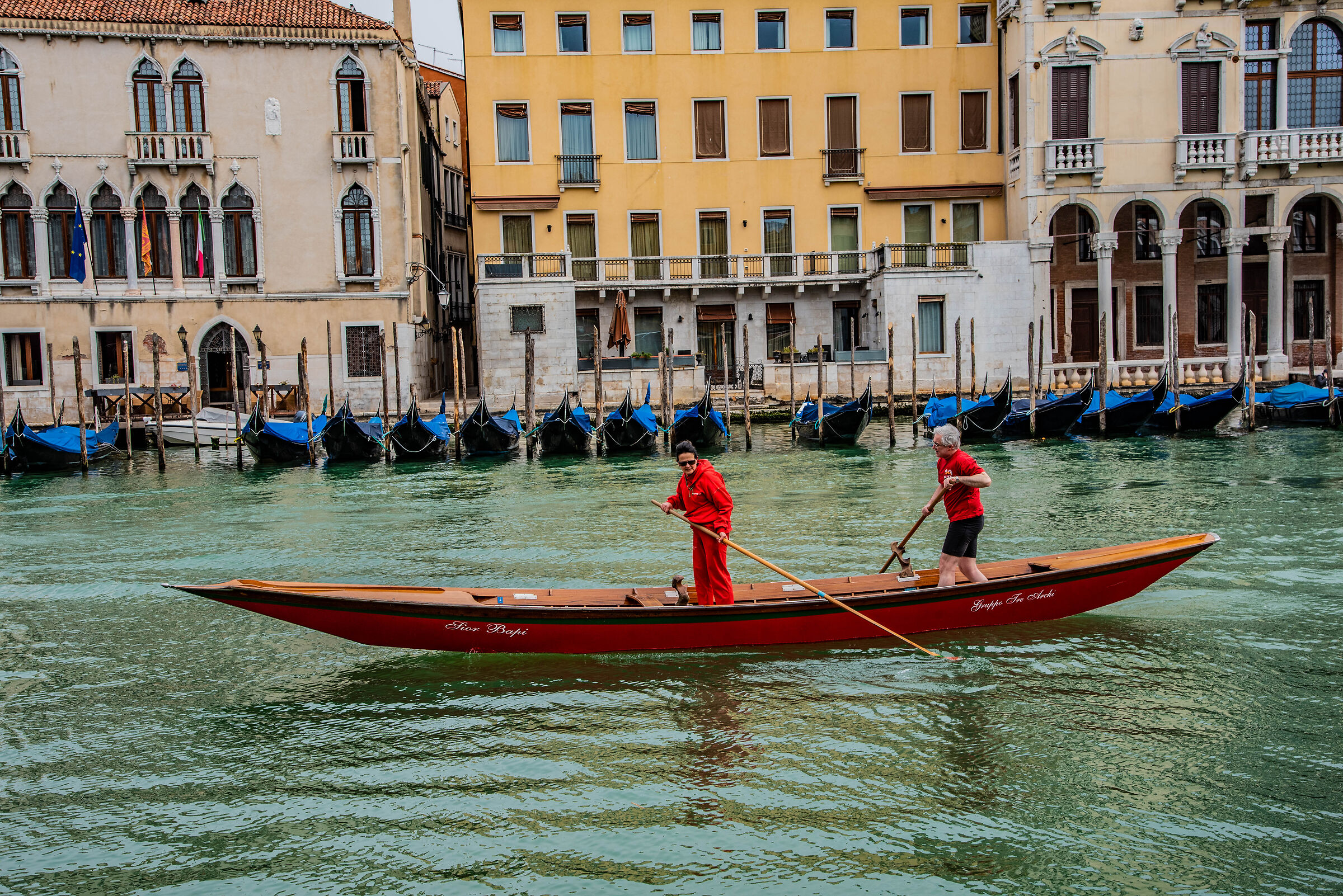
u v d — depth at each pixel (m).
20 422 23.81
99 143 30.03
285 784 6.34
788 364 32.53
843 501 16.53
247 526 15.70
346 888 5.21
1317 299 34.44
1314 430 25.27
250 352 31.22
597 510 16.38
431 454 25.17
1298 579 10.43
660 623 8.27
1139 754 6.47
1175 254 32.69
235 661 8.67
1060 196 32.50
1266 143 32.00
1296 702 7.22
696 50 33.94
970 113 34.62
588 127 33.97
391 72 31.30
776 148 34.44
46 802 6.18
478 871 5.33
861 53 34.16
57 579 11.98
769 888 5.13
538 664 8.30
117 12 29.94
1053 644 8.54
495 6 33.22
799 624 8.49
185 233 30.89
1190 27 32.16
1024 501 16.02
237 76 30.61
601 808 5.95
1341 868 5.20
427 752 6.73
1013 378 32.88
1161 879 5.14
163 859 5.52
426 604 7.89
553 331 32.00
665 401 26.92
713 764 6.46
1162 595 9.93
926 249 32.62
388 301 31.78
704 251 34.56
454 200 46.88
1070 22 32.09
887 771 6.32
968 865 5.30
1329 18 32.06
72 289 30.30
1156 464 20.17
